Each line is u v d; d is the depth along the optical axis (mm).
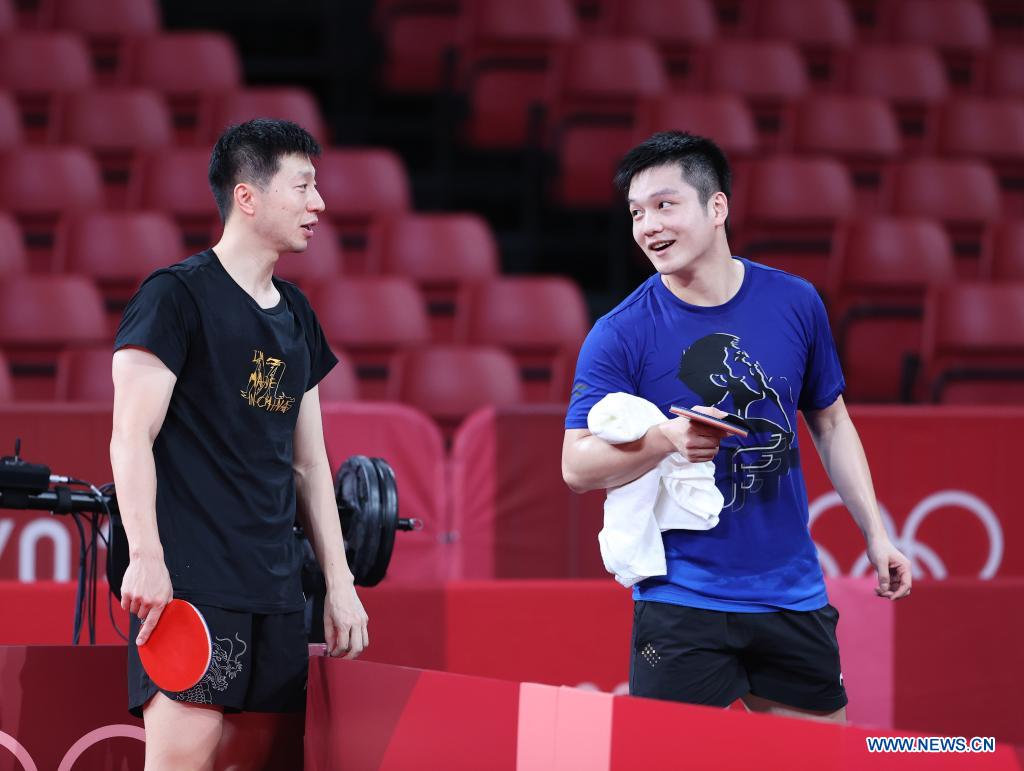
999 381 16469
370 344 16172
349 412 12078
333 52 24047
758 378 6801
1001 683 10359
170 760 6480
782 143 21094
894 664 10273
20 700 7258
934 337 16547
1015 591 10391
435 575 12156
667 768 5520
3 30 22500
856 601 10305
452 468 12227
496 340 16562
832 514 12133
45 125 21000
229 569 6516
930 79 23047
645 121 20234
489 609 10016
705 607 6723
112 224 17406
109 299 17219
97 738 7352
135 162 19562
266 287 6781
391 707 6496
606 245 21234
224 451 6551
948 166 20344
